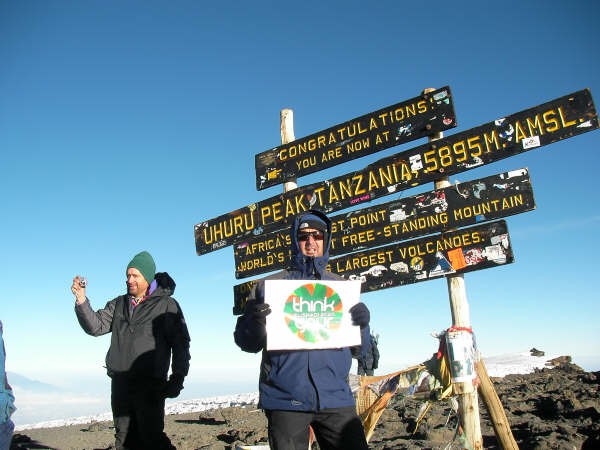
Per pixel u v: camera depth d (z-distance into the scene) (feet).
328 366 10.77
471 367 17.02
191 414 42.27
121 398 15.97
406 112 21.31
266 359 11.12
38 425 48.26
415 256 19.99
